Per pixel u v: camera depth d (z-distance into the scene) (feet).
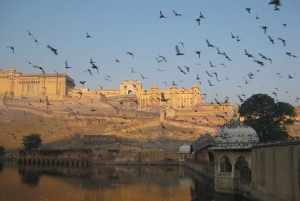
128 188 172.86
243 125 139.23
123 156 331.98
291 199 83.87
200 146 225.56
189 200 138.00
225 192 138.10
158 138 368.07
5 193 155.84
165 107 466.70
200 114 456.45
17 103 551.59
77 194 155.43
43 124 451.94
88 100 567.59
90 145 357.82
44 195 152.25
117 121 453.17
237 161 156.76
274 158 96.17
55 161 332.60
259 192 109.50
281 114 245.04
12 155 360.28
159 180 204.64
